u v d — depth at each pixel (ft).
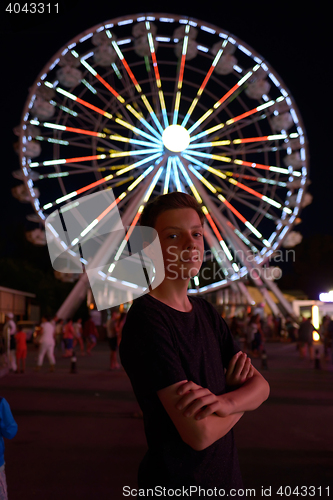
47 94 78.89
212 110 82.33
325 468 17.44
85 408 29.86
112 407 30.19
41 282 158.20
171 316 5.68
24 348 52.29
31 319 150.71
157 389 5.17
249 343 71.87
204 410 5.00
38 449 20.33
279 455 19.17
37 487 15.74
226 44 85.56
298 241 84.12
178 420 5.03
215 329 6.20
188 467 5.32
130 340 5.48
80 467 17.80
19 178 76.13
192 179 80.59
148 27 83.05
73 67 79.25
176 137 78.07
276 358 70.18
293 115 85.05
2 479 10.84
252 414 27.78
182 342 5.60
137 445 20.89
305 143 85.05
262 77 85.40
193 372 5.54
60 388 39.22
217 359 5.88
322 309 86.02
